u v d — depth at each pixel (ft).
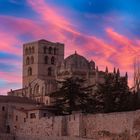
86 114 592.19
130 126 516.32
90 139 547.90
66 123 620.90
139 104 654.12
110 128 547.90
